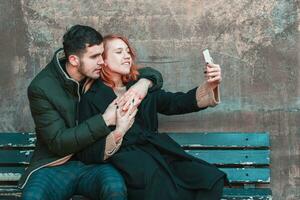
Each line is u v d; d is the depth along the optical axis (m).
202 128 5.33
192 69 5.33
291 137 5.29
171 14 5.34
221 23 5.32
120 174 4.50
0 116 5.41
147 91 4.80
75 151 4.55
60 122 4.55
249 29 5.31
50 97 4.55
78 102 4.68
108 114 4.52
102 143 4.51
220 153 5.17
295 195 5.27
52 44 5.39
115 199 4.30
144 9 5.36
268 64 5.31
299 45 5.29
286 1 5.30
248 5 5.32
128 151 4.57
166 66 5.34
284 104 5.30
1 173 5.20
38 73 5.07
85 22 5.38
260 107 5.31
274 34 5.30
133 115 4.58
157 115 5.21
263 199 4.85
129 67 4.82
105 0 5.38
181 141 5.20
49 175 4.52
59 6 5.39
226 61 5.32
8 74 5.40
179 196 4.47
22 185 4.56
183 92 5.30
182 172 4.56
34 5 5.40
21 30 5.40
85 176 4.54
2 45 5.39
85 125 4.50
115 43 4.81
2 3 5.40
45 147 4.64
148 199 4.43
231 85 5.32
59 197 4.50
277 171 5.28
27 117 5.39
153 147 4.64
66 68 4.68
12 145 5.21
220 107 5.32
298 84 5.29
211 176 4.47
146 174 4.45
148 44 5.35
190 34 5.34
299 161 5.28
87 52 4.58
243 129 5.32
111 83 4.82
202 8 5.33
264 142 5.18
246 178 5.13
